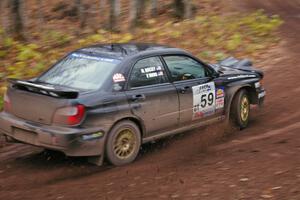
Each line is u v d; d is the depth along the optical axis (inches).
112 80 250.4
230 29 721.6
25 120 250.8
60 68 270.8
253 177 217.5
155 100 265.6
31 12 903.7
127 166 253.3
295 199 187.2
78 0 863.1
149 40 665.0
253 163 239.1
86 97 238.2
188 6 871.7
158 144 293.1
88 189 217.5
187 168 242.4
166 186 214.8
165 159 263.6
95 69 258.7
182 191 206.5
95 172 244.7
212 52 593.3
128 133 256.4
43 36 671.1
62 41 630.5
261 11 875.4
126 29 751.1
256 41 662.5
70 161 262.4
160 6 949.2
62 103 235.0
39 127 240.1
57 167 253.8
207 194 200.2
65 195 209.8
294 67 522.9
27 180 234.5
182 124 286.0
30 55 532.7
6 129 258.1
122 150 254.5
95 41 631.8
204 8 961.5
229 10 963.3
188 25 740.0
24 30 656.4
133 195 205.5
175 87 276.7
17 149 290.4
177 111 278.8
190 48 622.2
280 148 263.4
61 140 231.9
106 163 256.5
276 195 193.0
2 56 543.2
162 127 273.9
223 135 305.7
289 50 614.2
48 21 850.8
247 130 318.3
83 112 234.8
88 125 237.1
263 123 333.4
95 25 784.3
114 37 665.0
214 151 272.4
